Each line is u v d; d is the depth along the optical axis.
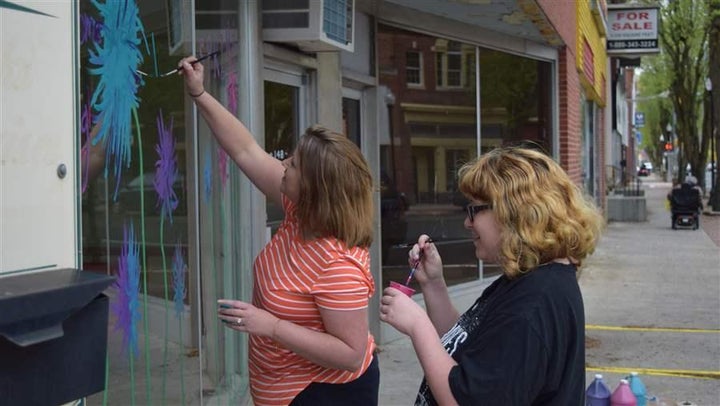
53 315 1.59
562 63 10.86
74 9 2.02
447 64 8.42
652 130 80.25
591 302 9.85
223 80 4.50
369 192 2.63
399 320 2.21
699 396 5.95
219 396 4.38
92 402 2.57
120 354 2.82
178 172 3.64
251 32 4.98
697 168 34.81
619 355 7.16
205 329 4.12
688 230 20.00
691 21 31.30
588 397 3.93
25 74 1.79
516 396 1.95
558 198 2.09
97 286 1.70
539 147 2.45
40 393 1.63
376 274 7.12
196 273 3.93
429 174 8.16
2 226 1.72
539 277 2.05
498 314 2.04
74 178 1.99
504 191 2.10
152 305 3.22
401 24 7.64
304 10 5.18
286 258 2.62
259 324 2.49
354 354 2.55
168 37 3.50
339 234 2.56
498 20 8.43
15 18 1.76
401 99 7.78
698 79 34.06
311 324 2.59
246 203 5.00
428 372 2.10
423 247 2.67
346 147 2.59
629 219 23.25
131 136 3.00
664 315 8.98
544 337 1.97
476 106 8.92
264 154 3.03
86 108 2.53
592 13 15.97
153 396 3.21
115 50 2.81
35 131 1.82
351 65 6.86
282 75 5.73
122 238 2.87
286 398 2.65
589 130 19.00
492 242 2.17
